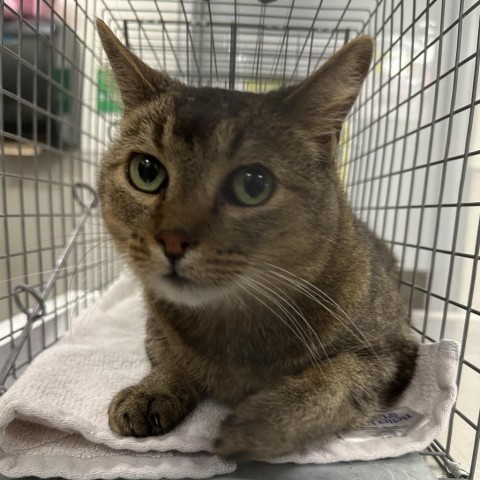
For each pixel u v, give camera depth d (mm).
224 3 306
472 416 246
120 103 209
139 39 343
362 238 219
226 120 163
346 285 189
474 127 313
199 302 169
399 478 166
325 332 182
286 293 177
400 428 189
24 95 337
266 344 184
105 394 197
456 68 206
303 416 160
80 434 174
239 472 165
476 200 330
